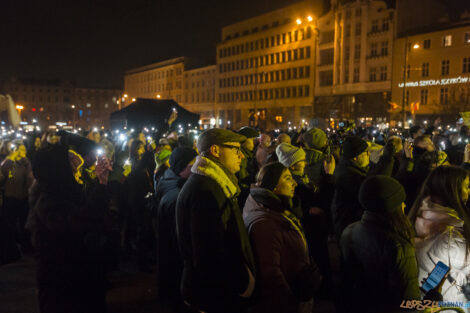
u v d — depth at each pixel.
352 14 48.56
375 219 2.70
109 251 3.74
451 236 2.57
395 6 44.94
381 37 45.72
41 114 115.62
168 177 3.74
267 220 2.76
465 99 32.81
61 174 3.54
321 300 4.76
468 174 2.76
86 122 121.62
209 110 79.94
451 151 7.43
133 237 7.66
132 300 5.01
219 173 2.65
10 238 5.77
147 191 6.25
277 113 60.34
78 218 3.55
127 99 109.50
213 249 2.43
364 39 47.25
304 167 4.95
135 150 6.72
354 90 48.50
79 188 3.70
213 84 78.94
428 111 40.62
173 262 3.34
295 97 60.22
